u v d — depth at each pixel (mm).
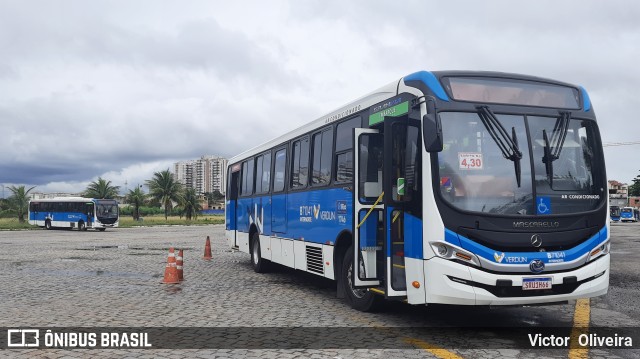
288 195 12555
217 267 16516
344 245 9844
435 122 6797
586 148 7637
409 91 7723
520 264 6859
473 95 7410
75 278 13734
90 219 50625
